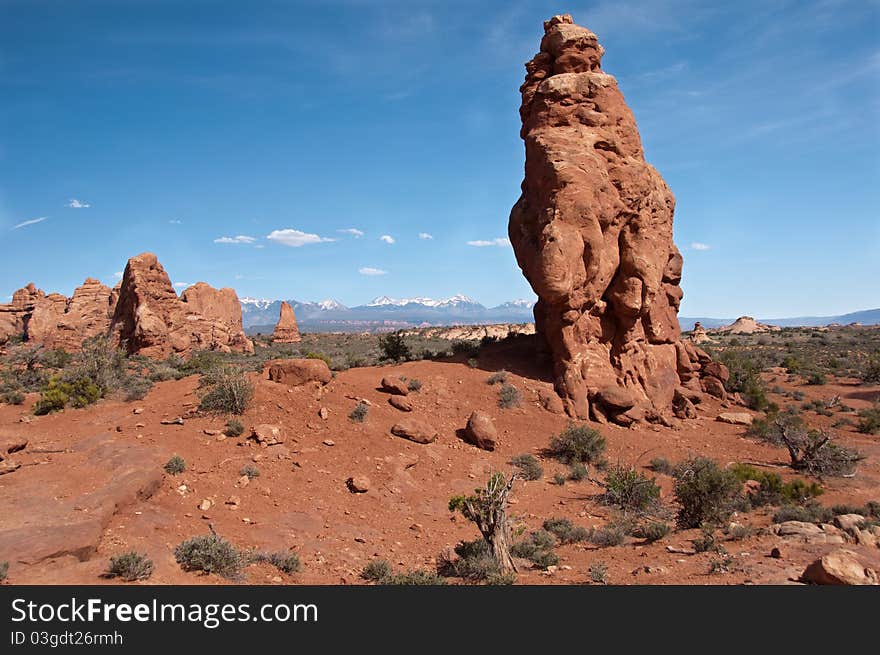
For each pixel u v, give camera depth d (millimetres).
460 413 25094
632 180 29203
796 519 15766
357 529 14836
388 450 20219
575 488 19891
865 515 16422
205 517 13945
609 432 25594
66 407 23344
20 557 9703
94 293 69000
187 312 62219
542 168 28219
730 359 40312
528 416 25469
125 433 19125
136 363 41469
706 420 29906
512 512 17203
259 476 16922
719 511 15891
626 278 29188
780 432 25312
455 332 117500
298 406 22078
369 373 29000
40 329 65312
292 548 13039
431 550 14195
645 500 17797
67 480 14672
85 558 10461
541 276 26781
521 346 34188
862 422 29547
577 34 30531
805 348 70500
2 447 16781
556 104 29312
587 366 28297
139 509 13383
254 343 82562
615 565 12922
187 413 21078
